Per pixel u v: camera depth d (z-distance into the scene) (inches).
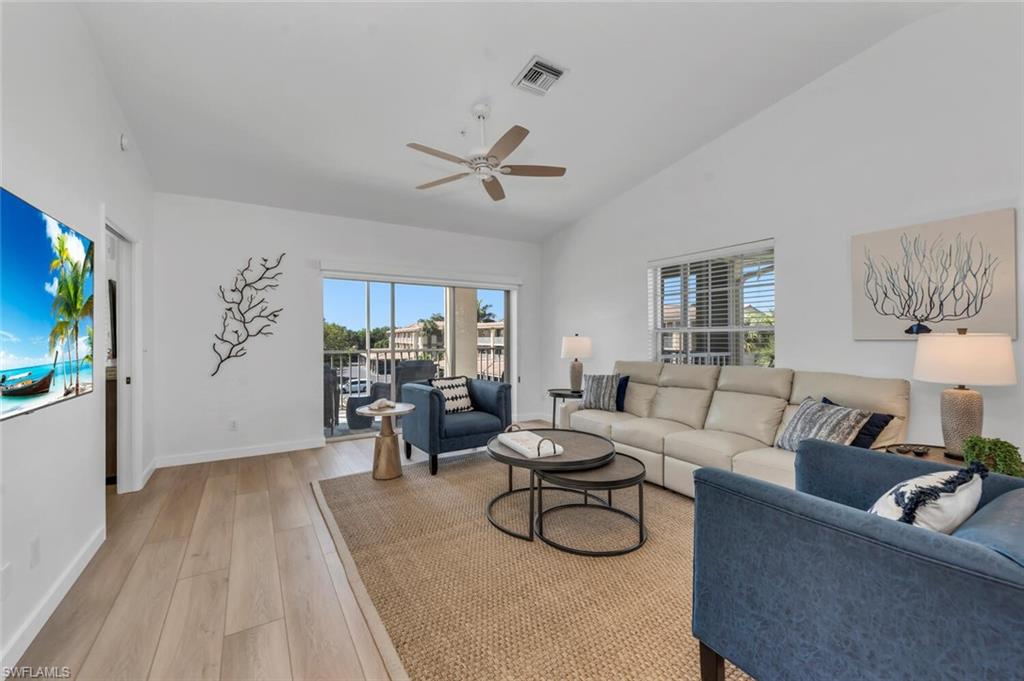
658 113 133.1
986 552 32.8
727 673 57.9
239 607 70.6
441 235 207.2
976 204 95.7
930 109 102.2
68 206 78.2
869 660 37.8
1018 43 90.4
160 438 147.2
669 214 166.9
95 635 63.9
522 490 125.7
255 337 162.9
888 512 44.8
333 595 74.2
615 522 104.1
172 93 107.1
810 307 125.7
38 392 64.0
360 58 100.0
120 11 84.2
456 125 126.7
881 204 110.8
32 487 63.9
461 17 90.9
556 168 109.3
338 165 144.9
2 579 56.1
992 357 79.5
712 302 155.9
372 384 195.6
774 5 95.8
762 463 101.2
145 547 90.6
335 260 179.0
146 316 138.6
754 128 138.3
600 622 67.3
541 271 240.4
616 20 95.7
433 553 88.9
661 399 149.9
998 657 31.2
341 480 134.7
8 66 59.1
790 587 43.3
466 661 59.1
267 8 85.6
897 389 101.3
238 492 123.9
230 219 159.5
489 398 161.0
